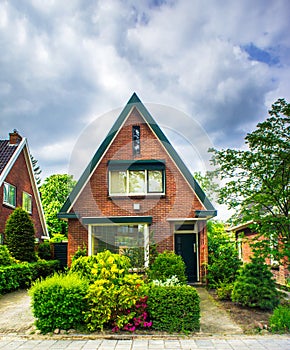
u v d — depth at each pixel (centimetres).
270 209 919
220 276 1162
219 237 1421
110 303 677
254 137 887
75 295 683
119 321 673
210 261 1272
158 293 697
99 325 674
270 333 670
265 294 839
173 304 684
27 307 919
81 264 842
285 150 880
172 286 733
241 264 1168
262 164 896
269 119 881
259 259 873
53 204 2953
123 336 648
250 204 964
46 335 661
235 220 944
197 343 609
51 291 686
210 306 897
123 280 711
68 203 1328
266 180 898
